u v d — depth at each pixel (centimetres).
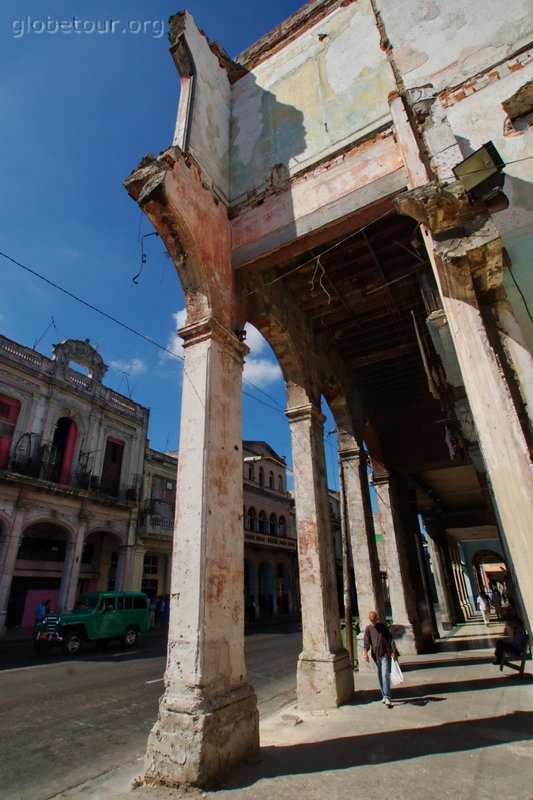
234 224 665
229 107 775
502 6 486
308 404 725
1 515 1642
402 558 1123
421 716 518
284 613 3045
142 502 2259
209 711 364
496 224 396
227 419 509
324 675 589
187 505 445
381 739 443
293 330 756
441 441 1156
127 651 1281
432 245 370
